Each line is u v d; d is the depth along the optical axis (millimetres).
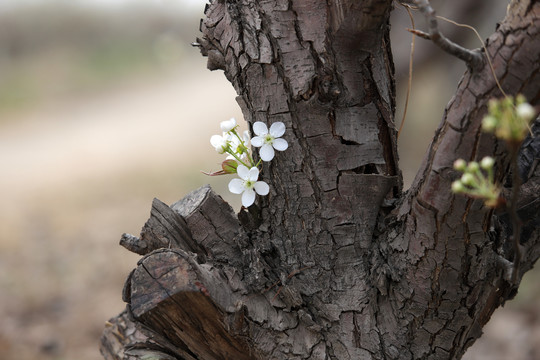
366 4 785
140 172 3934
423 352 858
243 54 833
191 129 4914
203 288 810
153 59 7059
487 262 816
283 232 861
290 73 823
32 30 6762
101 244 2930
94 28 7137
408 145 3439
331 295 858
